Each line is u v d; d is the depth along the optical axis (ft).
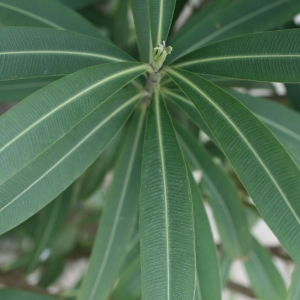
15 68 1.08
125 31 1.55
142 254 1.07
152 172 1.10
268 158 1.03
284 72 1.09
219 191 1.37
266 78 1.10
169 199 1.09
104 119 1.21
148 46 1.25
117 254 1.29
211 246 1.22
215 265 1.22
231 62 1.13
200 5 1.65
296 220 1.02
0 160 0.95
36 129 0.97
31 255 1.59
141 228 1.08
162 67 1.15
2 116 0.95
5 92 1.33
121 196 1.29
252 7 1.28
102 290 1.29
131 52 1.57
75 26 1.27
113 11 1.73
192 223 1.08
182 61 1.17
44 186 1.15
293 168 1.02
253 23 1.29
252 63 1.11
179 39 1.36
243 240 1.41
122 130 1.58
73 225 1.84
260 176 1.03
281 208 1.02
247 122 1.05
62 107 0.99
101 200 2.13
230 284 1.83
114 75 1.06
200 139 1.67
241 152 1.04
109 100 1.22
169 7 1.15
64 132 0.99
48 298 1.41
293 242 1.02
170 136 1.13
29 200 1.13
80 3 1.43
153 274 1.06
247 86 1.55
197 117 1.21
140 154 1.30
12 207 1.12
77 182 1.66
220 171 1.36
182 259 1.07
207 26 1.30
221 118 1.06
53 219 1.57
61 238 1.82
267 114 1.27
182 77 1.11
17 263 1.74
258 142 1.04
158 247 1.07
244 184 1.03
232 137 1.05
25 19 1.25
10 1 1.24
